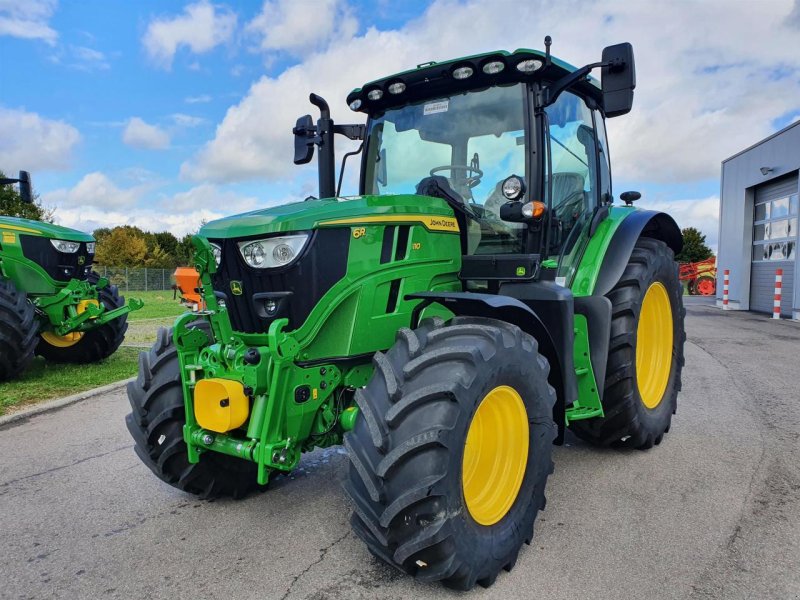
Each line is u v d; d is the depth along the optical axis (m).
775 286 13.26
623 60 3.03
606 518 2.99
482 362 2.33
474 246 3.37
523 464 2.63
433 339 2.46
